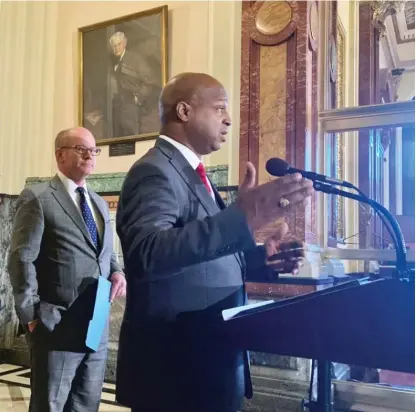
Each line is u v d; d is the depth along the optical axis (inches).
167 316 49.3
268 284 129.0
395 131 330.0
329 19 148.9
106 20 183.0
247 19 141.0
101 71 183.0
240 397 49.9
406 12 281.9
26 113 192.7
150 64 172.2
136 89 175.0
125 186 49.5
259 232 130.4
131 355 51.0
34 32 195.3
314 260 124.0
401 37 320.8
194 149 55.6
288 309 39.3
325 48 143.3
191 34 165.3
